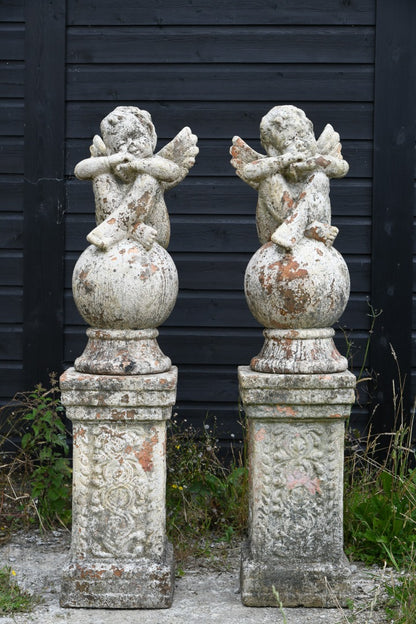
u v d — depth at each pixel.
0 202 4.35
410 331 4.27
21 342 4.38
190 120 4.29
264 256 3.15
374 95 4.21
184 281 4.34
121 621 2.98
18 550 3.64
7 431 4.37
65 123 4.30
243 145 3.27
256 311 3.17
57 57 4.26
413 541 3.43
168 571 3.11
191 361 4.35
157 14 4.26
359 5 4.21
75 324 4.38
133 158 3.15
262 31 4.25
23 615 3.03
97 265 3.09
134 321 3.12
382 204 4.23
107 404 3.09
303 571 3.11
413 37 4.18
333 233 3.14
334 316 3.15
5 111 4.30
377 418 4.30
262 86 4.27
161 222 3.26
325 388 3.08
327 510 3.15
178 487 3.82
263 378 3.08
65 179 4.33
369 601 3.13
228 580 3.37
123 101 4.30
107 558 3.16
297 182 3.21
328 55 4.24
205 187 4.30
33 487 3.86
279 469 3.15
